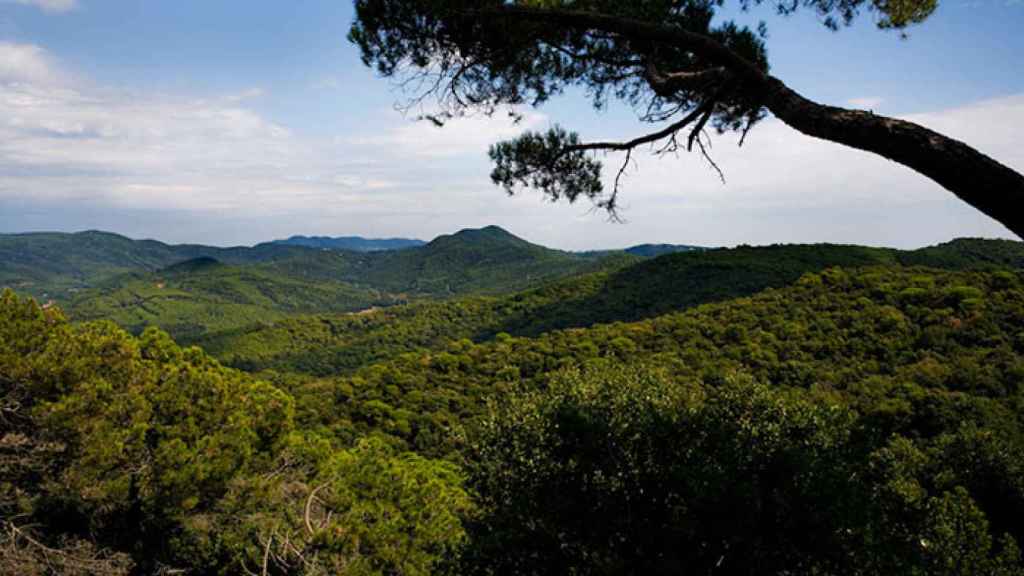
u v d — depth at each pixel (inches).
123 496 288.7
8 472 279.6
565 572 159.8
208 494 327.3
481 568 170.2
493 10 142.7
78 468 277.1
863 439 160.9
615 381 246.5
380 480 394.6
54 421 261.1
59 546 295.6
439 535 373.7
